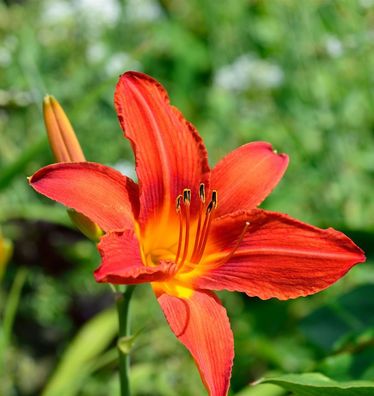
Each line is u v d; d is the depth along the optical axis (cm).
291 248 49
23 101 79
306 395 49
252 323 78
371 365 58
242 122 96
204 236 49
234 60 109
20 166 67
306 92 93
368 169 87
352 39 88
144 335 79
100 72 93
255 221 49
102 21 99
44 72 91
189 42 122
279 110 96
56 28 97
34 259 85
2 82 83
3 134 86
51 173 47
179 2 135
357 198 85
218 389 45
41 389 84
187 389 75
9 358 82
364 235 71
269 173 52
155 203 50
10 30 91
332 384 47
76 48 96
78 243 85
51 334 87
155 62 115
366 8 89
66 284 86
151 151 50
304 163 89
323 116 87
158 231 51
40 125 85
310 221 85
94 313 87
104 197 48
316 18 94
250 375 77
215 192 49
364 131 93
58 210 82
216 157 94
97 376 78
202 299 48
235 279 49
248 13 112
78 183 47
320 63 92
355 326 67
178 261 49
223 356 46
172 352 79
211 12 110
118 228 48
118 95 49
